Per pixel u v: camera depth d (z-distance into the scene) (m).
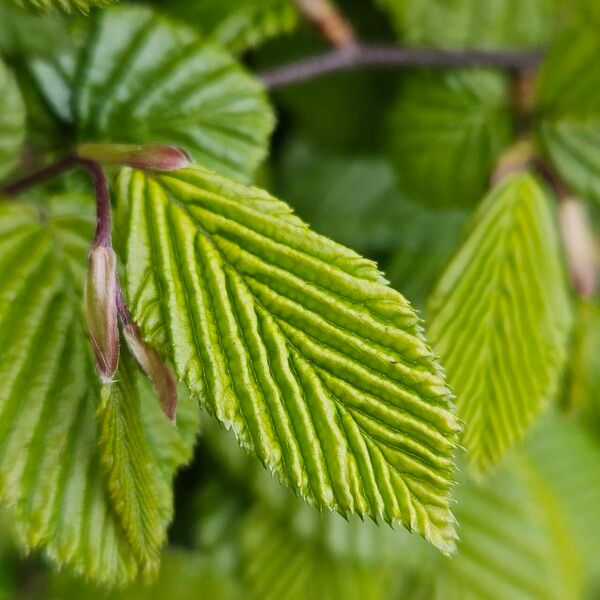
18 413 0.26
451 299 0.28
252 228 0.25
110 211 0.25
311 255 0.25
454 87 0.34
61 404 0.26
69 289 0.26
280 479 0.24
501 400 0.28
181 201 0.25
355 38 0.37
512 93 0.33
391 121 0.35
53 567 0.34
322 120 0.39
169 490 0.26
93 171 0.25
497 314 0.29
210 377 0.24
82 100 0.28
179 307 0.25
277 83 0.33
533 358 0.28
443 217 0.39
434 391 0.24
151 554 0.25
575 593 0.41
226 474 0.37
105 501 0.26
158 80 0.29
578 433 0.45
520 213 0.29
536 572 0.39
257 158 0.29
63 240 0.27
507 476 0.40
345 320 0.25
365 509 0.24
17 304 0.26
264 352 0.25
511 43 0.34
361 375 0.24
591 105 0.32
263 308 0.25
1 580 0.35
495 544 0.39
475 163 0.33
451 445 0.24
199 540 0.38
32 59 0.29
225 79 0.29
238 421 0.24
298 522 0.37
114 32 0.29
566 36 0.31
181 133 0.29
